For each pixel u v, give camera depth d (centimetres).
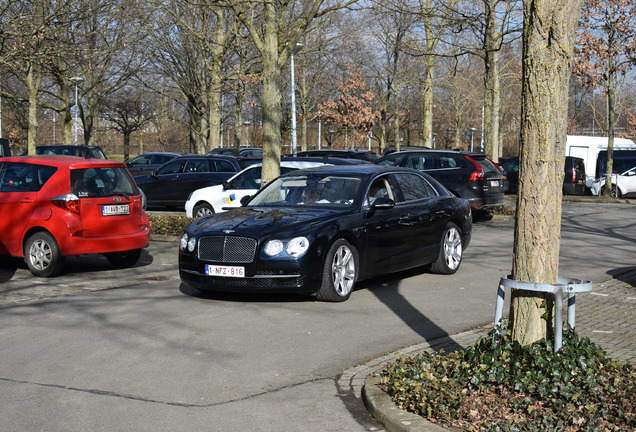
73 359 637
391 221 948
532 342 514
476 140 6769
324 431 473
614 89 2722
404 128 6016
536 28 492
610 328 736
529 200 507
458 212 1080
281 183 1003
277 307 847
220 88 3142
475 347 541
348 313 817
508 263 1182
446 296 915
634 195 2809
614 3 2569
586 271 1103
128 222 1087
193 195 1630
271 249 830
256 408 516
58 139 7488
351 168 1013
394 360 627
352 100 5344
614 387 477
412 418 471
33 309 840
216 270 848
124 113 5212
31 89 2656
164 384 569
